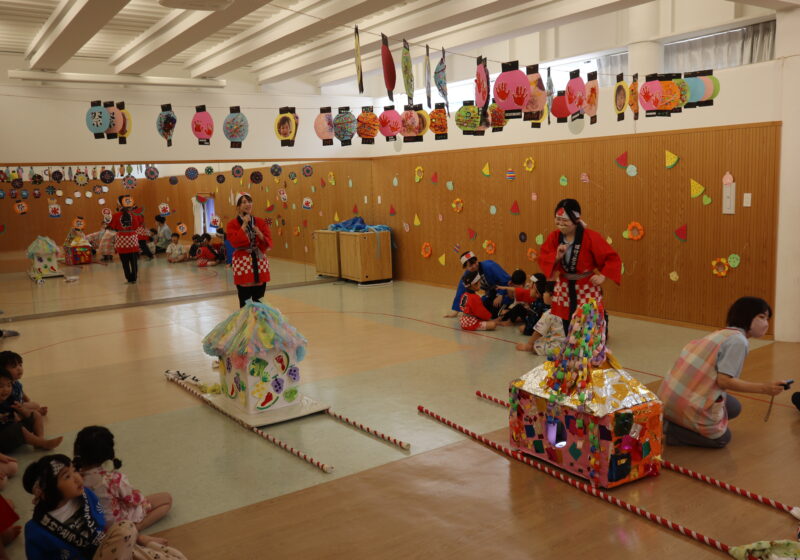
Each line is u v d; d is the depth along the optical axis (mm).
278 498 3486
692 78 5672
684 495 3355
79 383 5797
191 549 3012
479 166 9406
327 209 11484
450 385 5344
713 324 6910
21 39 8531
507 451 3943
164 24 7453
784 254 6270
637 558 2809
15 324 8594
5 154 8805
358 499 3439
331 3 6793
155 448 4254
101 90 9344
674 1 8352
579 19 7355
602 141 7715
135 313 9203
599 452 3408
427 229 10578
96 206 10883
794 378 5223
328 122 6348
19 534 3205
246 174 10711
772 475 3557
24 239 10148
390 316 8297
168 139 7074
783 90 6121
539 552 2881
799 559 2637
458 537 3029
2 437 4105
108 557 2451
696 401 3805
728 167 6594
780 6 5961
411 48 9258
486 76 4871
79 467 2973
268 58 9945
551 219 8453
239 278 6652
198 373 6035
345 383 5484
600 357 3525
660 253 7293
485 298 7738
